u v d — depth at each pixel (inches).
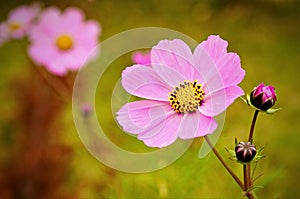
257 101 20.1
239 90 18.7
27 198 33.0
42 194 33.3
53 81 33.6
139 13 53.7
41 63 32.3
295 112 42.3
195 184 28.3
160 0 55.6
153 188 28.7
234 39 50.9
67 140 36.0
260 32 51.7
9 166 33.8
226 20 53.2
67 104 36.5
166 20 53.2
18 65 47.9
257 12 54.3
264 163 33.4
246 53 49.1
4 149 39.9
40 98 35.6
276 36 51.1
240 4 55.4
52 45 32.5
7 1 54.9
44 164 33.6
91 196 34.2
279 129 40.5
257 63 47.8
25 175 33.1
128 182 30.8
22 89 35.9
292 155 38.3
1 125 41.6
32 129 35.2
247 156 19.6
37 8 33.0
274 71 46.7
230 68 18.9
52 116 35.6
